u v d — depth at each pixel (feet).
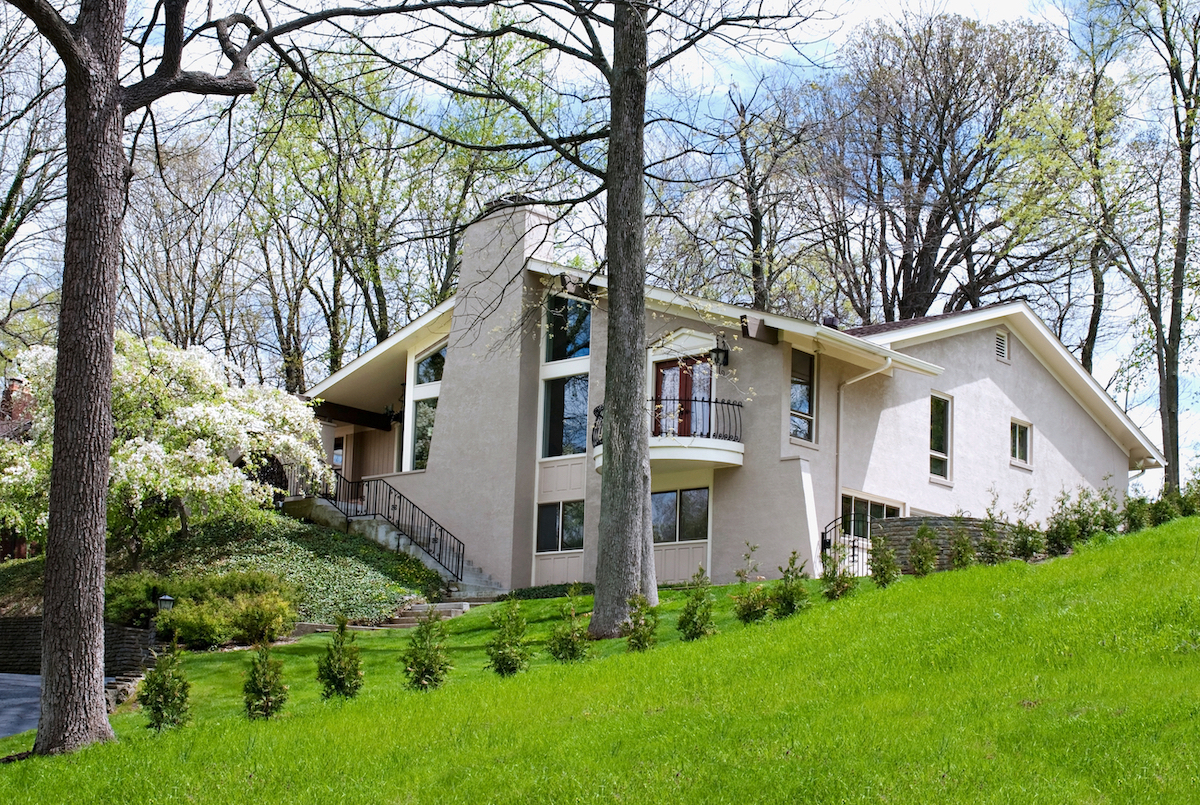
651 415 76.02
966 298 119.96
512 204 58.18
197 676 52.47
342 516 89.92
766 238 102.42
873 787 24.09
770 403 72.18
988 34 116.47
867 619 42.11
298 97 52.70
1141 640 33.24
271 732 35.94
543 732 32.35
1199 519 51.62
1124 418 97.66
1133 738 25.55
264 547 80.07
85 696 37.04
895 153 119.44
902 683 32.94
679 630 47.88
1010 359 90.17
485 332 89.20
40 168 76.38
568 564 82.79
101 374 37.93
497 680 42.04
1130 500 58.85
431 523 89.04
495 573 84.43
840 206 115.85
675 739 29.78
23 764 34.50
